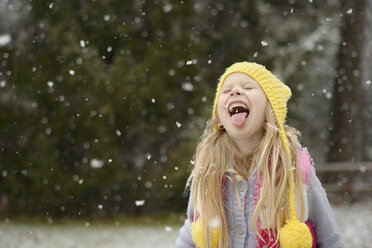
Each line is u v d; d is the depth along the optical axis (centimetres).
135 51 1268
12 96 1262
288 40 1380
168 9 1270
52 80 1230
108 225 1088
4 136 1241
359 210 1207
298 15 1410
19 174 1238
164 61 1237
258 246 202
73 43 1202
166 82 1229
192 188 221
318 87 1634
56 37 1210
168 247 721
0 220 1146
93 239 820
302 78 1401
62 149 1241
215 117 226
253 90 207
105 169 1223
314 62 1430
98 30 1255
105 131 1216
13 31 1296
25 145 1247
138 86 1220
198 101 1236
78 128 1220
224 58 1350
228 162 214
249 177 209
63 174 1222
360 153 2000
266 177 202
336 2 1516
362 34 1648
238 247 208
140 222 1152
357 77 1666
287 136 214
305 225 197
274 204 199
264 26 1337
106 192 1259
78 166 1244
